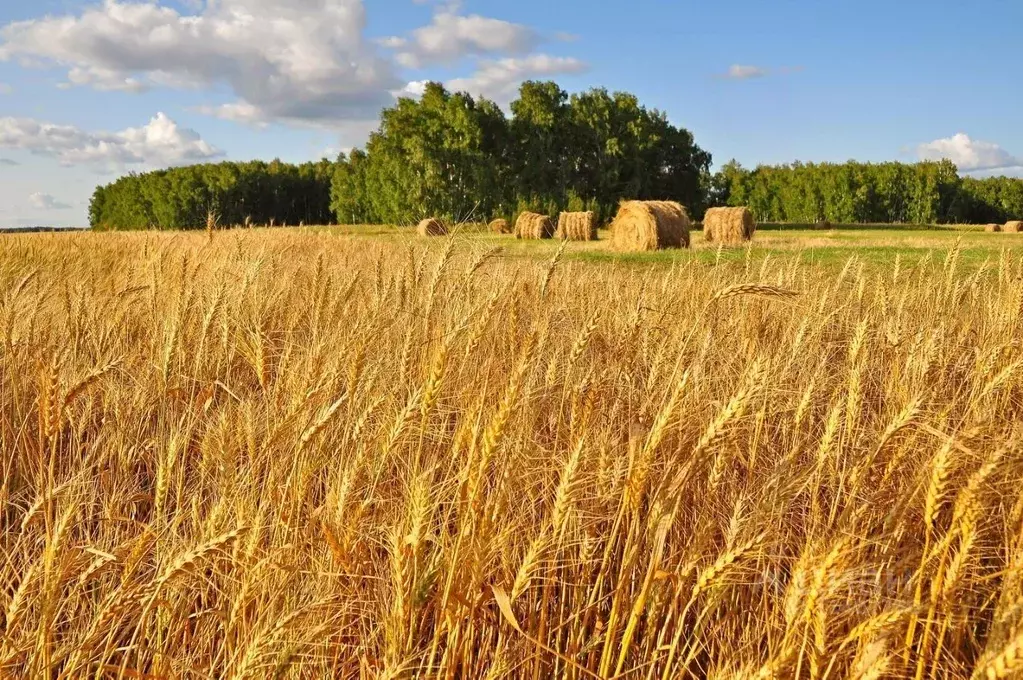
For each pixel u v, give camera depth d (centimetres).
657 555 255
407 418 290
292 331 544
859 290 689
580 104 7656
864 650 238
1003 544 307
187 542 280
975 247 2272
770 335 613
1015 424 362
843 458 360
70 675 233
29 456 395
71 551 243
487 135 7269
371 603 286
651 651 298
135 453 414
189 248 848
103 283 765
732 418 266
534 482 330
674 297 685
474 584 259
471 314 402
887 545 280
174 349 454
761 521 270
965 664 269
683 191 8131
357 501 311
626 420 421
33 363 446
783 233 4512
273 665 212
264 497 300
